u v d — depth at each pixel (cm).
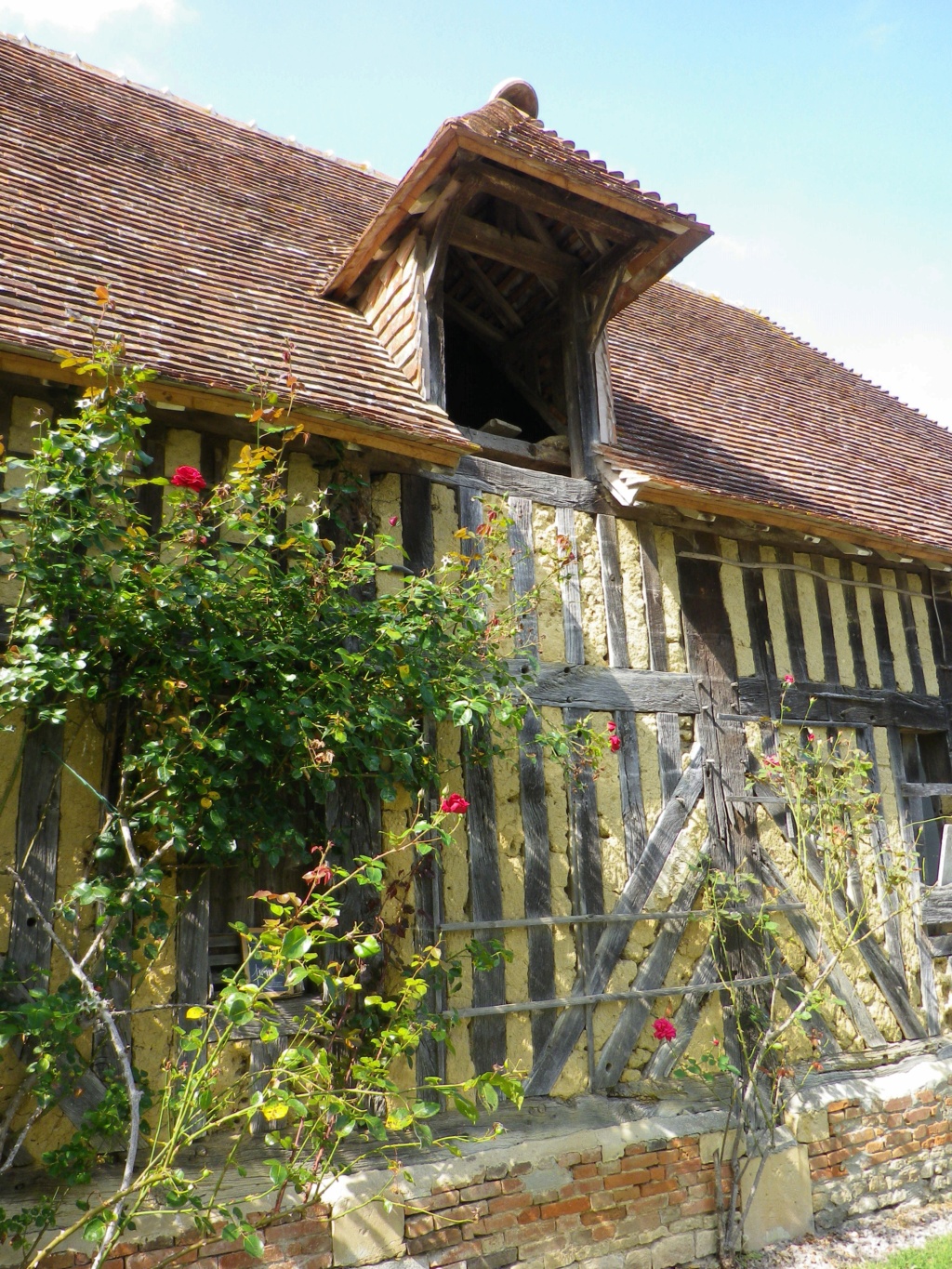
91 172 638
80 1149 374
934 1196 613
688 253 610
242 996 318
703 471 659
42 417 452
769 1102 564
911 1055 655
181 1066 421
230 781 407
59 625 407
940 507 824
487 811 527
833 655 707
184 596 393
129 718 431
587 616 596
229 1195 400
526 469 623
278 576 439
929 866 739
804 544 706
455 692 466
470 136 527
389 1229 427
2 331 421
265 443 507
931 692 757
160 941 426
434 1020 405
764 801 635
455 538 557
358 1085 443
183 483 403
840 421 909
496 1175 460
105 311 453
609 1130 502
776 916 626
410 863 493
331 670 431
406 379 583
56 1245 345
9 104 673
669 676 617
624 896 563
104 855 396
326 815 476
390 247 610
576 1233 477
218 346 509
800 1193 555
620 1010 549
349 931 466
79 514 405
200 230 641
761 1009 594
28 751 420
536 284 676
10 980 389
